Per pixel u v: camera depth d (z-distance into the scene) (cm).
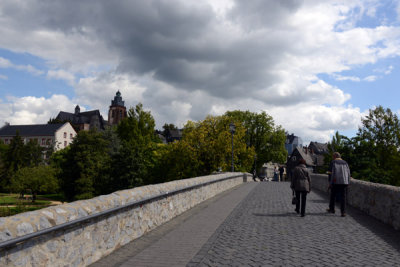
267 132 6525
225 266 497
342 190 984
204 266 498
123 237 645
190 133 4581
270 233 730
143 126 5478
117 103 18188
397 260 522
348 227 800
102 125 17062
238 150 4575
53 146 9050
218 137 4472
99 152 5212
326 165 3778
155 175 5194
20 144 7669
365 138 3256
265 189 2078
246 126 6556
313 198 1520
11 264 362
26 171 5628
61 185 5125
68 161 5088
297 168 990
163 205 888
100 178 4847
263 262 514
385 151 3112
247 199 1453
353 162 2812
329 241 652
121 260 550
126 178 4556
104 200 578
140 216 731
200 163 4569
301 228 786
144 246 642
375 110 3306
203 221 902
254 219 918
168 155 4766
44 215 421
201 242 655
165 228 814
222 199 1470
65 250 459
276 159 6588
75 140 5150
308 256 545
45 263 417
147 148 5284
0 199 5456
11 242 348
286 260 523
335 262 512
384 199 867
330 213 1034
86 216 498
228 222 875
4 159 7512
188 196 1161
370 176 2706
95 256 540
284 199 1448
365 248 597
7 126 11581
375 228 791
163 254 571
